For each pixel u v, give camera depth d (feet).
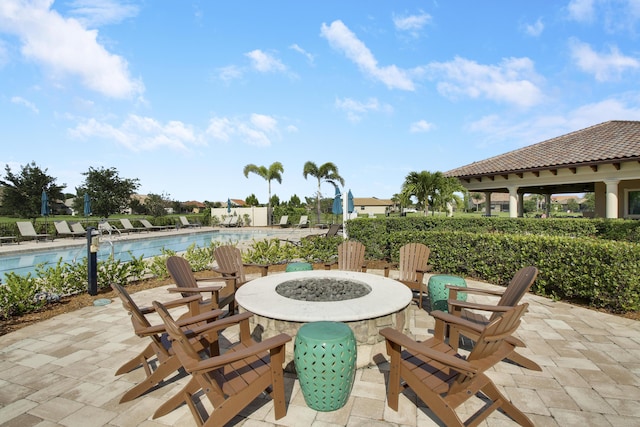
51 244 48.93
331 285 15.37
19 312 16.72
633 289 15.76
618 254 15.98
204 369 6.89
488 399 9.23
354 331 10.93
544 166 39.60
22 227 52.54
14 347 12.81
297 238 58.54
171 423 8.28
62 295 20.11
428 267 17.69
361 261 20.52
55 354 12.21
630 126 43.98
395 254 28.48
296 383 10.31
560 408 8.79
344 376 8.46
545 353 12.05
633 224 32.27
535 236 20.62
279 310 11.39
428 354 7.44
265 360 9.02
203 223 99.04
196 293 14.62
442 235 25.36
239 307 12.95
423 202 53.31
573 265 17.78
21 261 41.01
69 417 8.52
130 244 58.08
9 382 10.27
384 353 11.57
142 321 9.25
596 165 37.68
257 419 8.39
